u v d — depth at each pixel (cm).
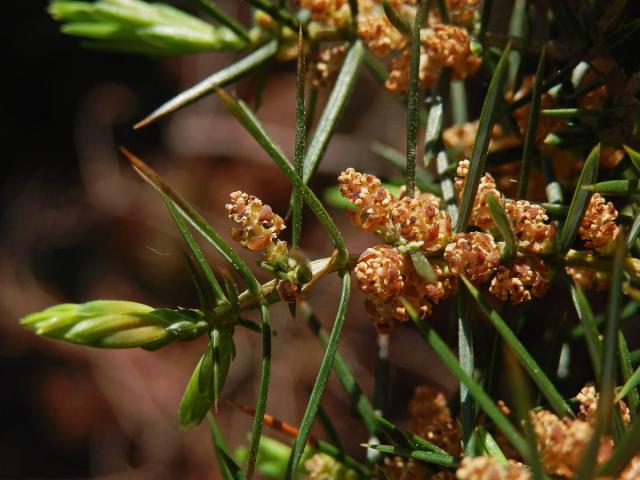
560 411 8
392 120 38
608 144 9
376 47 10
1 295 37
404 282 8
